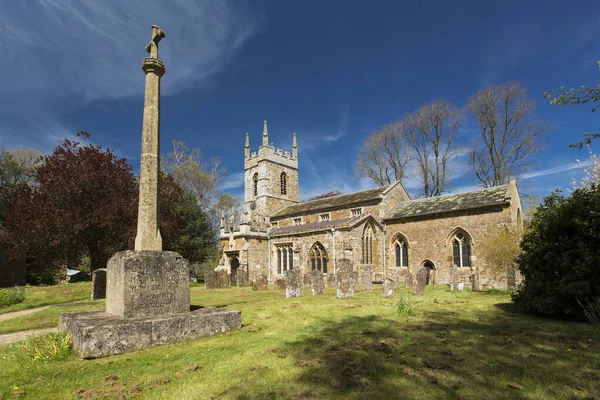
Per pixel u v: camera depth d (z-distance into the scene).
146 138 8.61
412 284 23.52
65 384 4.89
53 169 22.52
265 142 46.91
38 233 21.33
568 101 9.92
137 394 4.52
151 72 8.88
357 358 5.69
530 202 35.00
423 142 42.28
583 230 8.93
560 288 8.87
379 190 33.66
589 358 5.61
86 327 6.20
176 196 28.30
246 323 9.05
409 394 4.31
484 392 4.35
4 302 16.16
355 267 27.36
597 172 24.84
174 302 7.98
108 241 23.08
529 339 6.82
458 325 8.23
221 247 35.66
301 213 37.75
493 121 36.00
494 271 20.31
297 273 16.42
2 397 4.48
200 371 5.35
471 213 25.28
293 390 4.48
